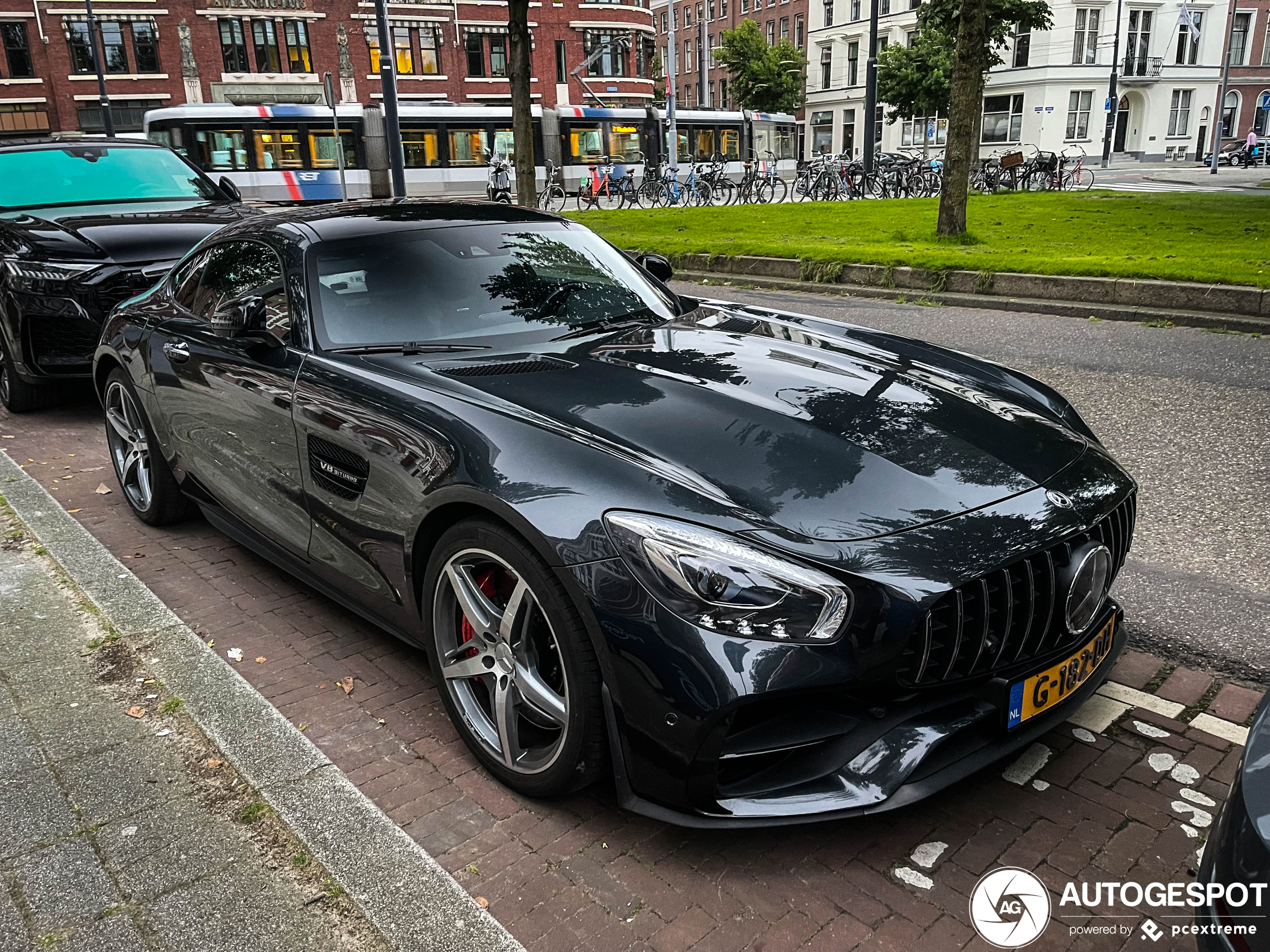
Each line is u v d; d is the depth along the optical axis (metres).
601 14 46.38
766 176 27.89
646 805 2.10
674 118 30.47
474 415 2.45
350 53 43.00
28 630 3.31
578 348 2.99
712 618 1.93
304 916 2.01
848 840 2.20
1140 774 2.40
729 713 1.92
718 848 2.19
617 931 1.94
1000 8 24.73
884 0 51.75
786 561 1.96
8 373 6.11
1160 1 47.75
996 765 2.46
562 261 3.54
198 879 2.12
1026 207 18.83
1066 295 9.07
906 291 10.13
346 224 3.45
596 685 2.11
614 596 2.01
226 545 4.12
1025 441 2.51
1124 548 2.52
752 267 11.86
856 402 2.56
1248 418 5.27
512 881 2.10
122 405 4.36
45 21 39.38
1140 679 2.84
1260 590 3.36
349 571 2.90
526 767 2.33
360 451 2.68
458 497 2.31
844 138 56.97
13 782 2.48
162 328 3.85
